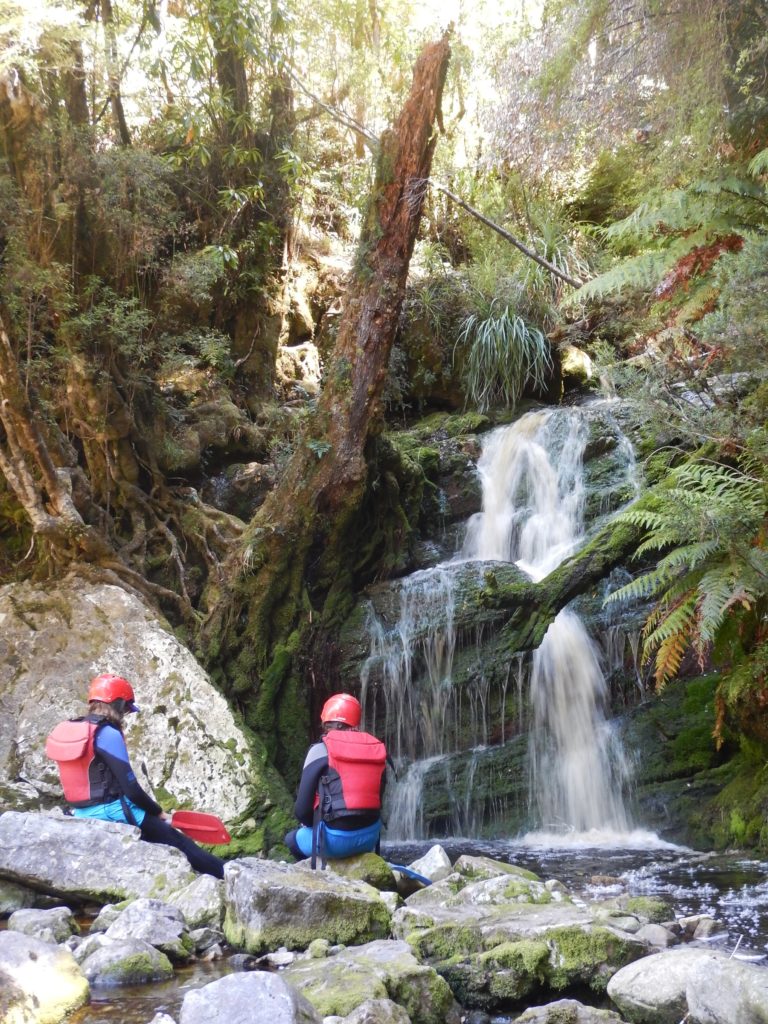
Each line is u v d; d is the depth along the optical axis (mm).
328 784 4578
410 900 4211
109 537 8594
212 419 9625
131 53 9688
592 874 5586
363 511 8938
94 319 8219
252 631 7938
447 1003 3061
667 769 7266
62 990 3051
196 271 9148
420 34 11570
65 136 8305
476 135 12117
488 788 7742
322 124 12641
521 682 7969
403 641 8180
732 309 4840
